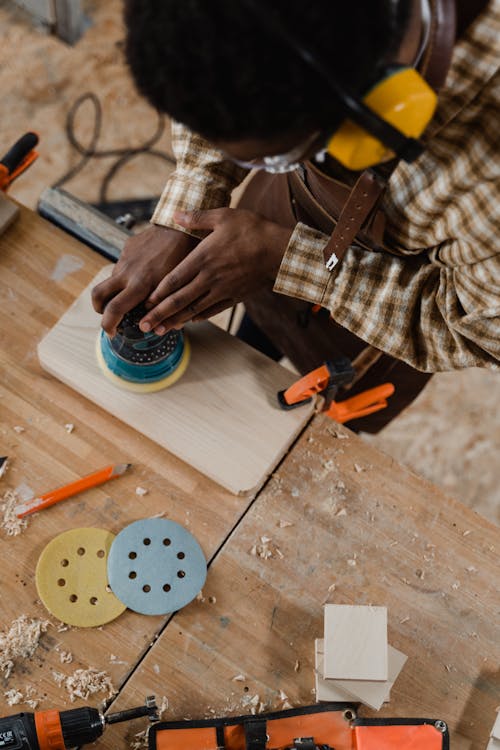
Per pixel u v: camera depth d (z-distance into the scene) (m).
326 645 0.91
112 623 0.96
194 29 0.54
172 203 1.05
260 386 1.06
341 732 0.92
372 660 0.91
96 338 1.06
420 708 0.96
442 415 2.03
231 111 0.58
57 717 0.86
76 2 2.12
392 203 0.84
